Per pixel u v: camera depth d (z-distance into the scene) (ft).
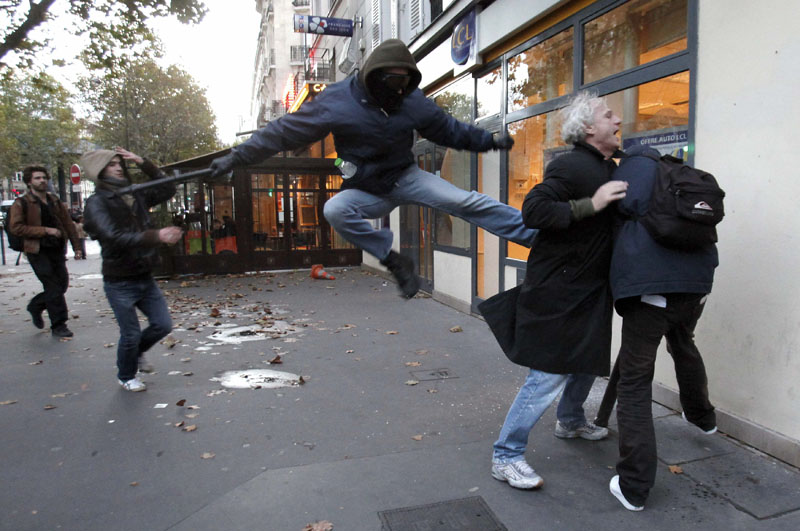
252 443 11.93
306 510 9.21
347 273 43.04
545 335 9.27
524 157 20.58
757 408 11.00
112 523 8.94
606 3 15.66
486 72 23.24
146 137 88.63
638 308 8.94
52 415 13.71
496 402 14.23
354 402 14.38
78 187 78.69
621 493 9.18
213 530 8.70
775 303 10.51
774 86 10.36
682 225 8.30
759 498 9.28
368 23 41.11
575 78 17.16
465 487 9.89
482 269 24.32
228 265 43.16
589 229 9.09
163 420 13.30
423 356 18.66
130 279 14.80
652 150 9.38
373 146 8.95
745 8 10.91
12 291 35.27
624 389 9.15
